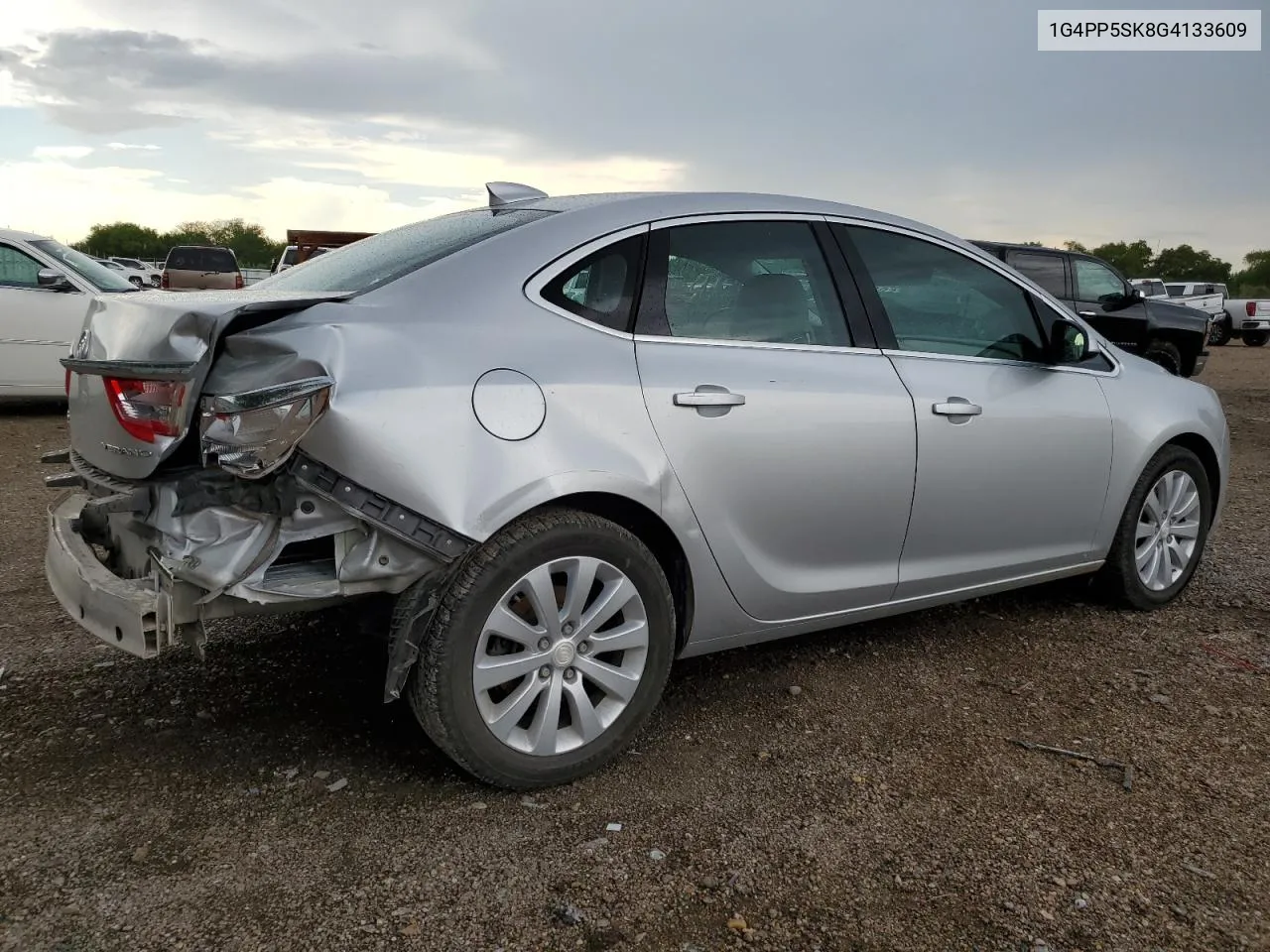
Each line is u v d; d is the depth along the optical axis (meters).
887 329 3.34
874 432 3.15
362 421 2.31
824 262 3.27
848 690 3.37
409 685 2.52
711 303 3.00
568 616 2.63
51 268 9.09
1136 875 2.34
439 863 2.33
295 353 2.35
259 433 2.23
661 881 2.29
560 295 2.74
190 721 3.03
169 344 2.39
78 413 2.75
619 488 2.64
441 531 2.39
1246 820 2.58
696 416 2.80
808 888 2.28
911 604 3.49
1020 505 3.62
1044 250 11.40
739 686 3.38
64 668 3.40
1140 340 11.89
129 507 2.37
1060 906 2.22
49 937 2.04
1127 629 4.00
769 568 3.05
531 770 2.62
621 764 2.83
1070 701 3.30
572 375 2.63
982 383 3.49
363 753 2.85
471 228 3.05
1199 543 4.36
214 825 2.46
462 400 2.45
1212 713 3.22
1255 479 7.51
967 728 3.09
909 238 3.53
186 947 2.03
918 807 2.62
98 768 2.73
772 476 2.96
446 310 2.60
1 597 4.13
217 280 20.98
